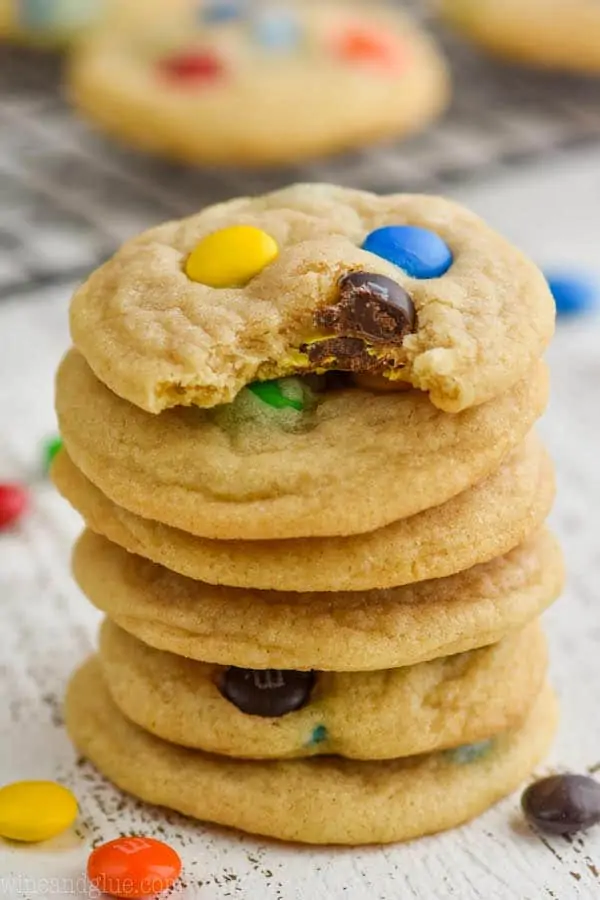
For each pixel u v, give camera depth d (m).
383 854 0.38
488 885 0.37
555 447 0.49
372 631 0.37
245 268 0.37
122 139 0.67
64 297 0.56
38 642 0.43
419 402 0.37
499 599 0.38
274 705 0.38
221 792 0.38
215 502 0.36
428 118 0.71
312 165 0.69
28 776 0.39
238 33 0.71
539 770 0.39
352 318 0.36
